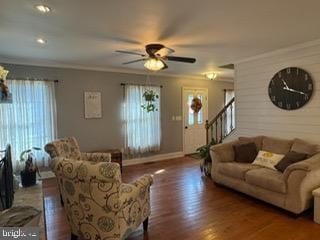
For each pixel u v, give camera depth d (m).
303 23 2.73
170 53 3.99
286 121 3.98
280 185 2.98
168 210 3.20
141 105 5.89
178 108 6.68
